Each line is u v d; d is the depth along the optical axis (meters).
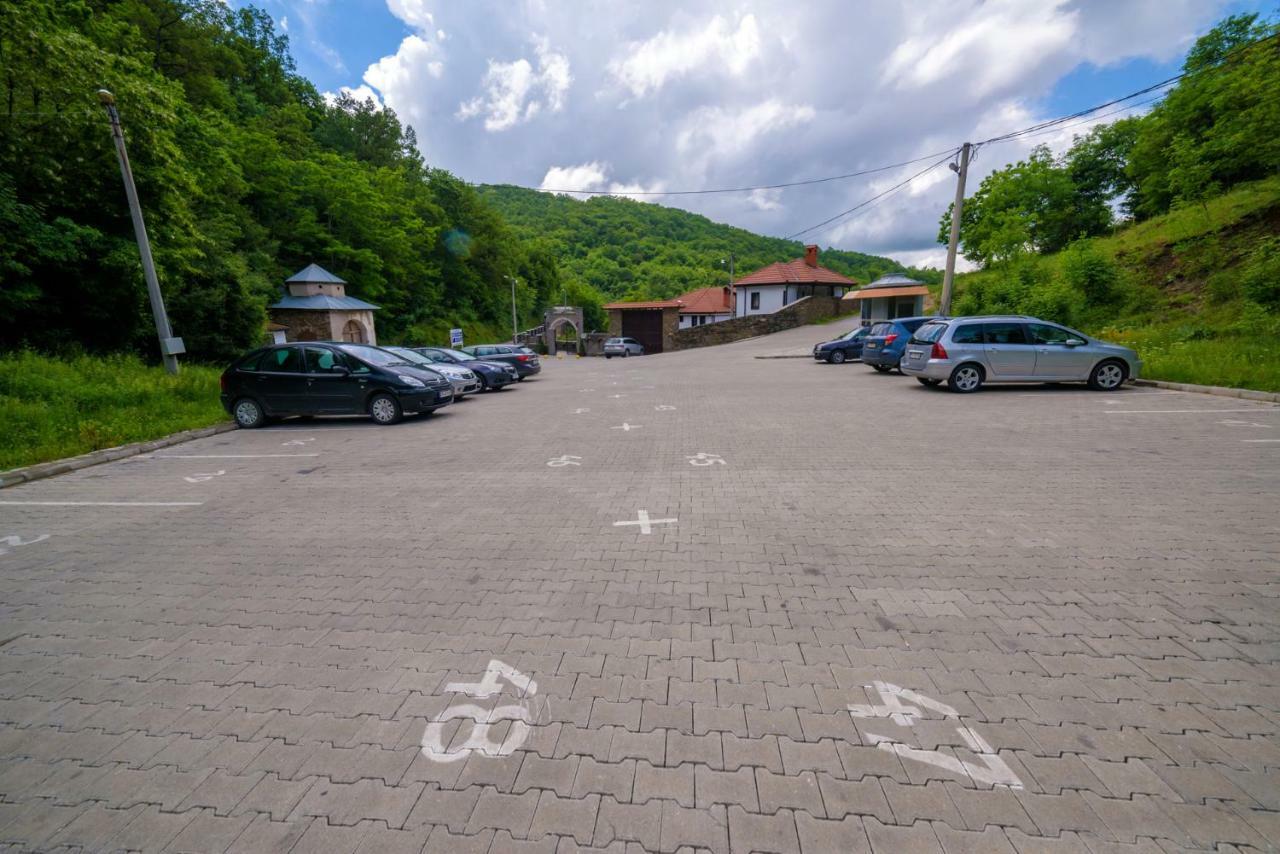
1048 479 5.80
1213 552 3.99
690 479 6.27
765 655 2.89
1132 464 6.24
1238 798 1.95
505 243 63.00
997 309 19.86
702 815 1.95
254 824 1.96
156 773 2.23
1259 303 13.17
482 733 2.38
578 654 2.95
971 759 2.17
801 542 4.38
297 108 43.06
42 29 13.70
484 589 3.76
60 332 15.25
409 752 2.29
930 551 4.14
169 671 2.94
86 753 2.35
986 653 2.87
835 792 2.03
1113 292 17.20
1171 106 19.97
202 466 7.86
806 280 43.78
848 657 2.86
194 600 3.76
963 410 9.88
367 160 53.19
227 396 11.20
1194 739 2.24
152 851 1.87
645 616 3.33
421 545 4.60
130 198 12.82
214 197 24.41
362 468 7.45
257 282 26.06
